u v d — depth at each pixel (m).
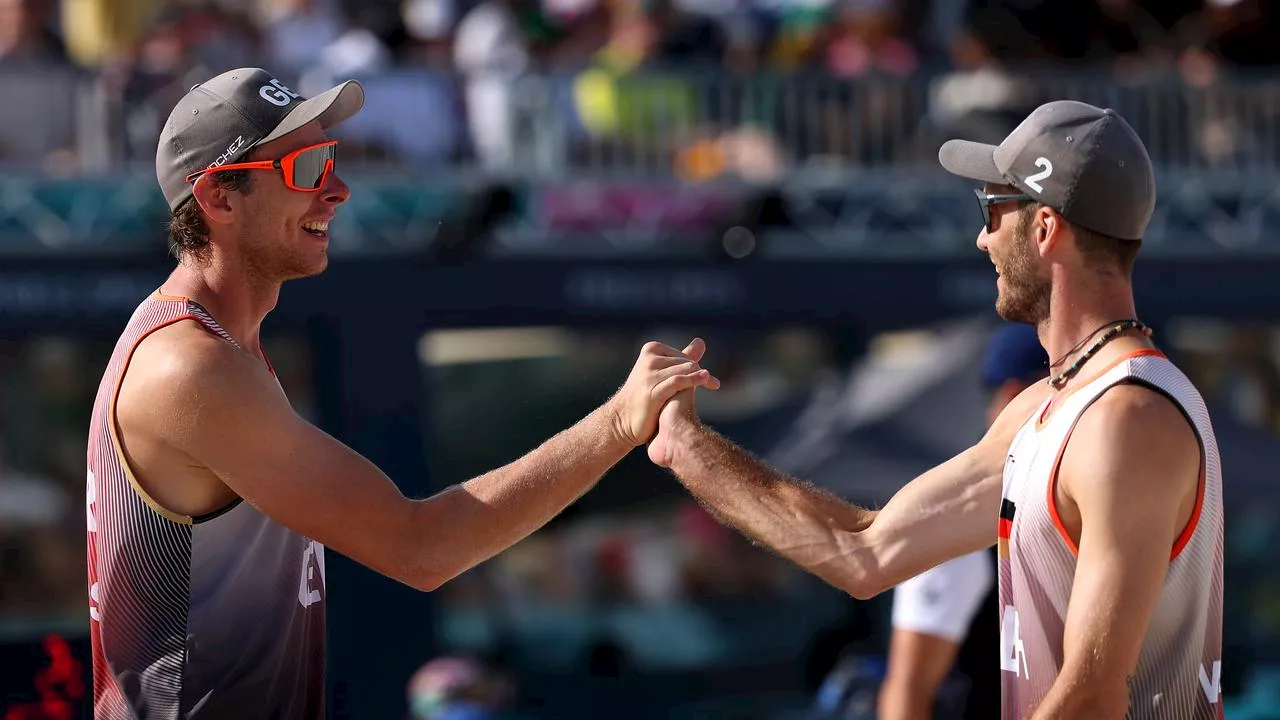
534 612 34.84
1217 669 10.16
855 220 34.38
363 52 35.25
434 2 37.06
